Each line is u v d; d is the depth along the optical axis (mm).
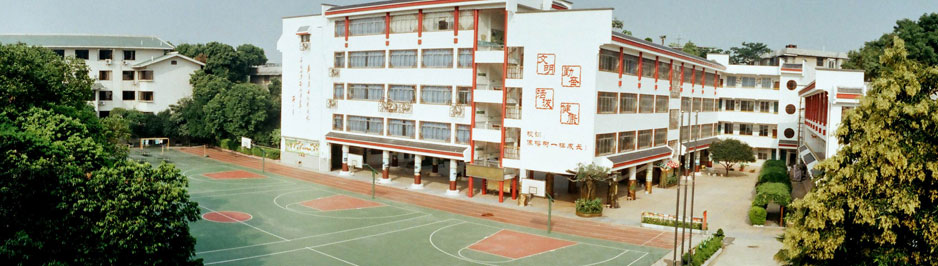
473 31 56875
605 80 53406
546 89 53281
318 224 46562
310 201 55438
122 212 23906
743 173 78688
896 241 23984
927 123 22953
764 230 47312
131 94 102812
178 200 26109
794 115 86125
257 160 82125
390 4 61938
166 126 95562
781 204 47812
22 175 22328
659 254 40094
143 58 103625
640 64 59500
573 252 40281
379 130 66062
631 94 58688
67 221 22953
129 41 104312
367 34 65875
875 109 24016
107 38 103938
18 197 22203
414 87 62031
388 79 64125
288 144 78062
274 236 42594
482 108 59000
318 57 72062
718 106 89000
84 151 27172
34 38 100250
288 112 77438
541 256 39219
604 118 53656
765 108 88062
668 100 67562
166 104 102500
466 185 64750
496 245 41719
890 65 24859
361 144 66750
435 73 60031
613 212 53062
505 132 55844
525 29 53844
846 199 24156
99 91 99938
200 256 37094
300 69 74812
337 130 70938
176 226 26062
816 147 64062
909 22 78188
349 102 68562
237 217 48156
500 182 55938
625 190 64188
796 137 86000
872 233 24109
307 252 38844
